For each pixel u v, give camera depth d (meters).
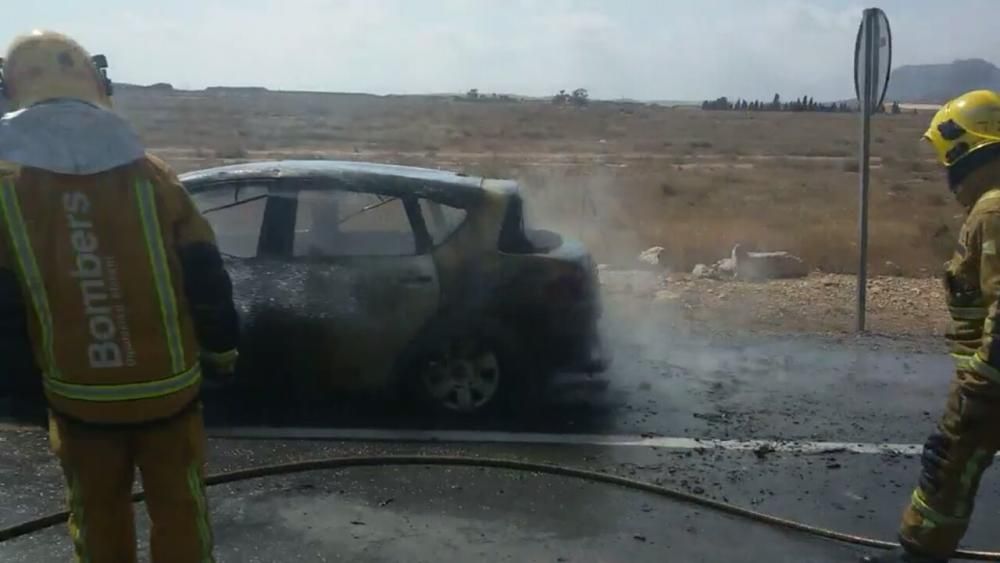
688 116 111.81
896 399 7.34
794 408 7.08
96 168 3.24
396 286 6.45
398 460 5.85
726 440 6.38
